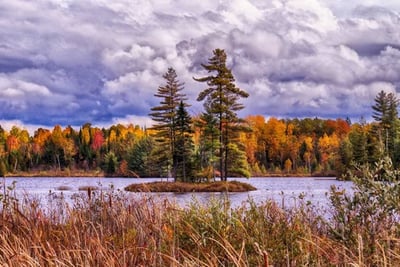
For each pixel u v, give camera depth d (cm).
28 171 10269
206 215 736
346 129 14425
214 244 672
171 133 6081
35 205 823
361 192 713
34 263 582
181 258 656
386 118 5584
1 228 719
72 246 652
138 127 15200
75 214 763
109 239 720
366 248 645
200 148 6094
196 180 5644
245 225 724
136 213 802
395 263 597
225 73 5662
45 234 686
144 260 638
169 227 719
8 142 10094
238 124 5803
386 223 693
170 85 6197
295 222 731
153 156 6438
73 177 9669
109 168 9181
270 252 659
